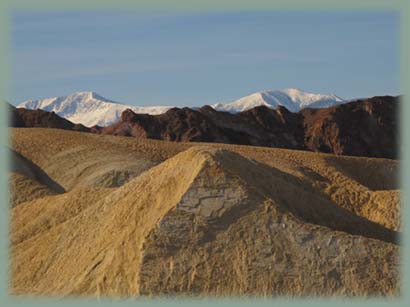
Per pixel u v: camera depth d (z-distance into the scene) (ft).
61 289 145.59
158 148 372.99
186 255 131.95
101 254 145.38
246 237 133.39
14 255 175.94
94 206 172.04
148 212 145.48
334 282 128.16
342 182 325.01
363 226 162.20
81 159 342.03
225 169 142.61
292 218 135.54
